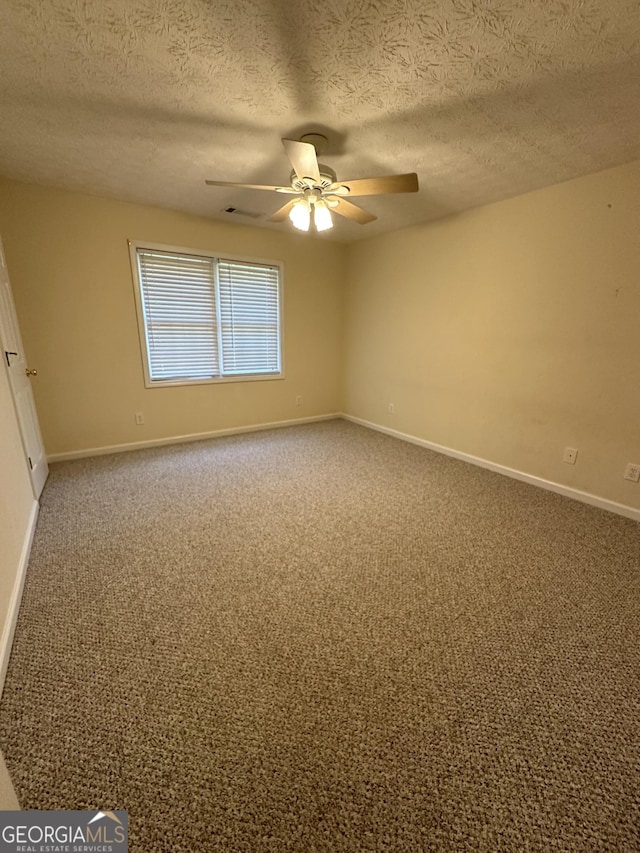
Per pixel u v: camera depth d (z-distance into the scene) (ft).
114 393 11.37
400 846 2.96
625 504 8.21
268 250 13.15
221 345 13.03
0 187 8.87
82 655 4.61
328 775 3.42
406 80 5.03
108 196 9.96
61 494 8.87
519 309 9.60
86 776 3.37
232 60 4.68
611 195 7.66
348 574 6.20
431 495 9.12
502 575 6.21
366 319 14.49
